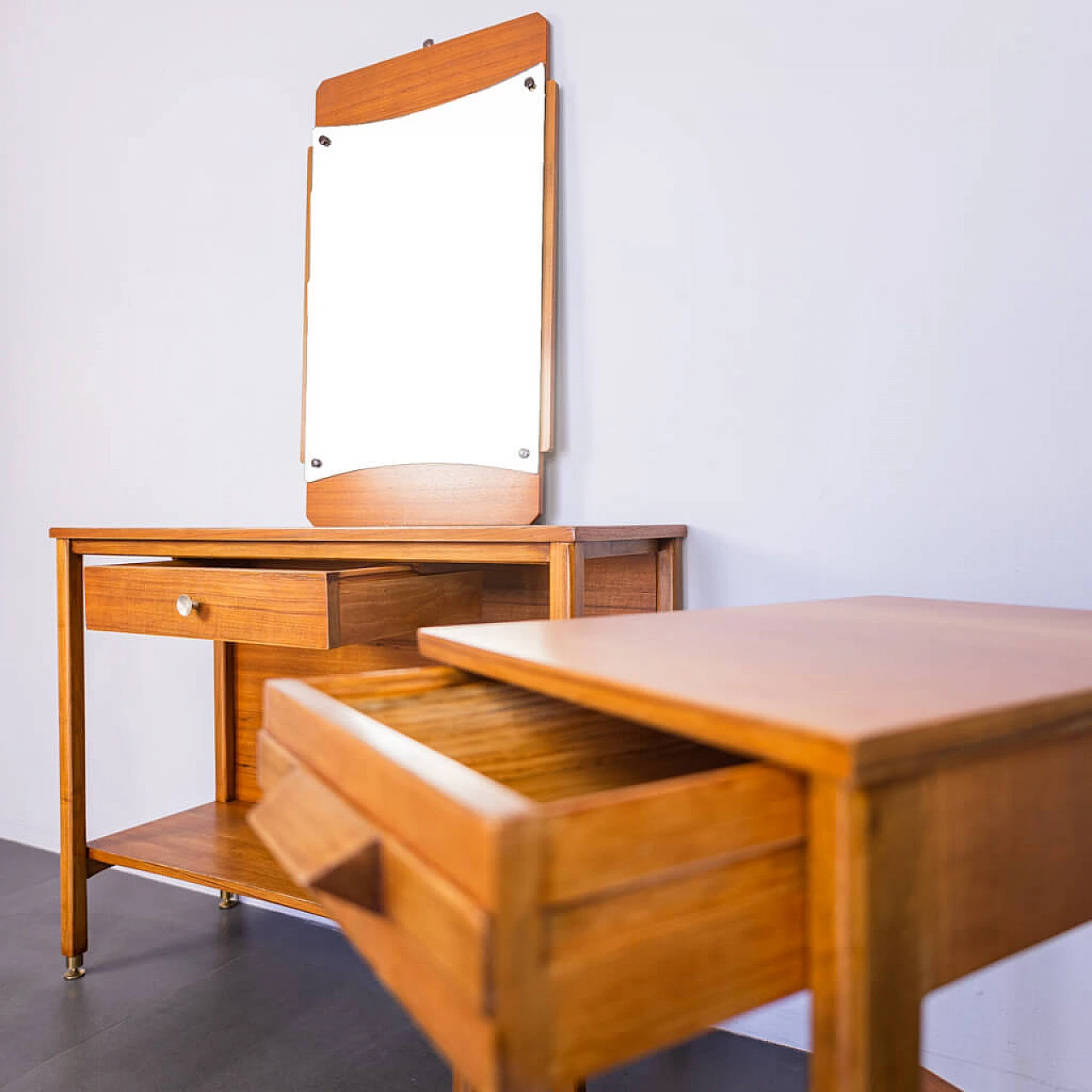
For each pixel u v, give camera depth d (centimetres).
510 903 33
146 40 211
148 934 181
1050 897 46
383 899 41
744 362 146
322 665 183
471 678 69
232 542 142
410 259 172
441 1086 131
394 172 174
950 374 130
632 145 154
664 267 152
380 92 176
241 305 199
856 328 137
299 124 191
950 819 41
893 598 110
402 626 132
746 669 52
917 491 133
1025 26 124
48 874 213
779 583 144
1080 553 122
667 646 61
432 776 39
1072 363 122
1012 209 125
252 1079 133
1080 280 121
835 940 38
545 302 158
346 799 47
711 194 148
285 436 194
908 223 132
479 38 165
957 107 129
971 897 42
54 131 225
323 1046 142
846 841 38
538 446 159
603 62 156
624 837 36
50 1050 140
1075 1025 124
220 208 201
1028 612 89
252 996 156
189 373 206
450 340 168
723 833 38
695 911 38
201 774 206
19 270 231
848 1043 38
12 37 232
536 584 159
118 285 216
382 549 130
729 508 147
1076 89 121
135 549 152
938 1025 133
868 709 41
